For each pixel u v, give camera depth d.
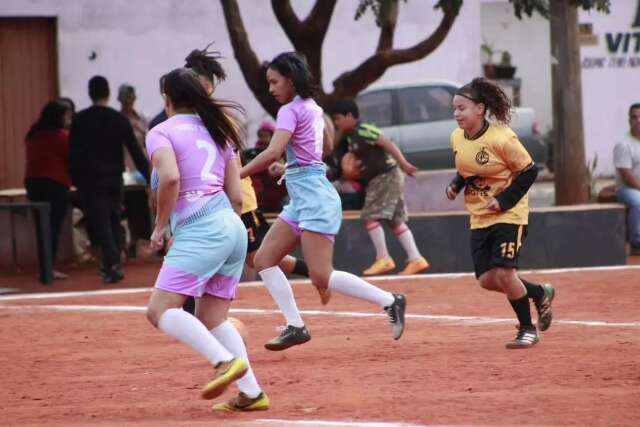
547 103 70.81
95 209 37.53
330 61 64.44
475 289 32.97
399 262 38.69
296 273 25.08
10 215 42.88
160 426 16.62
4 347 25.11
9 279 40.16
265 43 63.16
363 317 28.11
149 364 22.52
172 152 16.84
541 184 66.12
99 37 61.31
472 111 22.23
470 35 66.06
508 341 23.80
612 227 39.59
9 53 60.22
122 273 38.41
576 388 18.72
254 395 17.59
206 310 17.56
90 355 23.81
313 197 21.80
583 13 69.56
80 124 37.19
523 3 43.44
